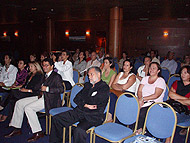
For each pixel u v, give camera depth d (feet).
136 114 8.30
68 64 15.21
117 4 27.20
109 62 13.05
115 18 29.50
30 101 11.10
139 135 7.57
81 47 49.67
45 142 10.15
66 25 50.24
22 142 10.19
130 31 46.14
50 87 10.52
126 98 8.68
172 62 20.02
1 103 12.37
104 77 13.25
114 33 30.12
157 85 9.73
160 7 28.53
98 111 8.88
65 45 51.13
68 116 9.17
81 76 18.69
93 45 48.44
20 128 11.02
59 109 10.38
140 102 9.55
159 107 7.66
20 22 53.47
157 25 44.04
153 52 24.43
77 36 49.65
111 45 30.76
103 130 8.12
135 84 11.88
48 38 47.39
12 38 57.57
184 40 42.57
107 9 31.22
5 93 13.57
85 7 29.60
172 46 43.55
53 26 47.24
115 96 11.83
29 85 11.68
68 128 10.00
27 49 56.44
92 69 9.25
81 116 9.21
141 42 45.68
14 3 27.14
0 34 57.88
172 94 9.82
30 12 35.14
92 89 9.27
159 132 7.65
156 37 44.47
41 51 54.70
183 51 42.91
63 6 28.96
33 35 55.01
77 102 9.40
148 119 7.94
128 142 7.13
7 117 13.10
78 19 46.34
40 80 11.45
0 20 48.55
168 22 43.19
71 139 10.28
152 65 9.94
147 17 40.09
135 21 45.37
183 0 23.71
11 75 14.26
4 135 10.85
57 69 15.85
